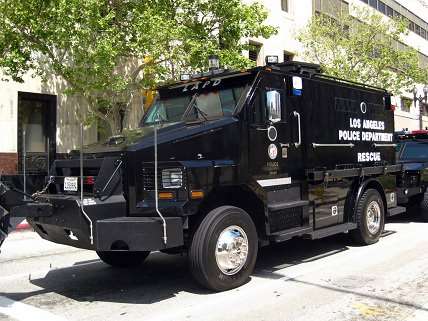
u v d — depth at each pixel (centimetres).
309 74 805
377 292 612
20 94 1598
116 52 1277
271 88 721
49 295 634
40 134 1666
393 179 1022
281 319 521
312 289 630
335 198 842
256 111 693
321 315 531
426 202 1191
